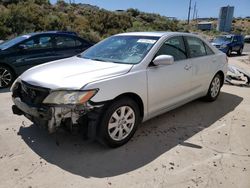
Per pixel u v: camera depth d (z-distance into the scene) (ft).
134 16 162.71
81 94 10.73
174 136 13.70
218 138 13.62
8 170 10.48
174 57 14.97
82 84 10.94
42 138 13.10
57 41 25.45
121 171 10.59
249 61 52.60
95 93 10.95
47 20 82.74
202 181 10.03
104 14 116.88
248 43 128.98
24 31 70.13
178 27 167.22
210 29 210.38
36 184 9.70
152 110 13.70
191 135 13.89
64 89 10.82
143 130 14.32
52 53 24.97
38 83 11.47
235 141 13.34
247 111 17.79
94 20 108.47
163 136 13.66
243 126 15.21
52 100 10.87
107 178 10.13
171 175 10.37
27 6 92.22
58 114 10.80
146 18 164.04
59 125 10.92
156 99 13.71
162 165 11.04
